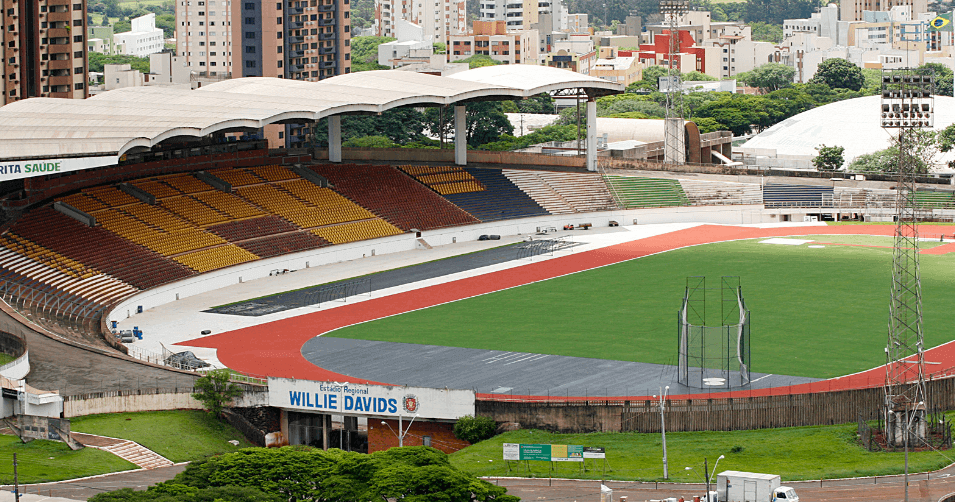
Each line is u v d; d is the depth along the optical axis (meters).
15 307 176.75
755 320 182.62
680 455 126.50
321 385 139.12
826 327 177.88
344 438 143.38
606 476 119.81
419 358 164.50
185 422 138.88
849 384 148.00
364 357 165.38
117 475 119.88
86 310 183.88
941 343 168.12
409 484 100.94
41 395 131.75
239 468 106.19
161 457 127.38
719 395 144.12
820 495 113.00
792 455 126.00
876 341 169.38
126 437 131.62
